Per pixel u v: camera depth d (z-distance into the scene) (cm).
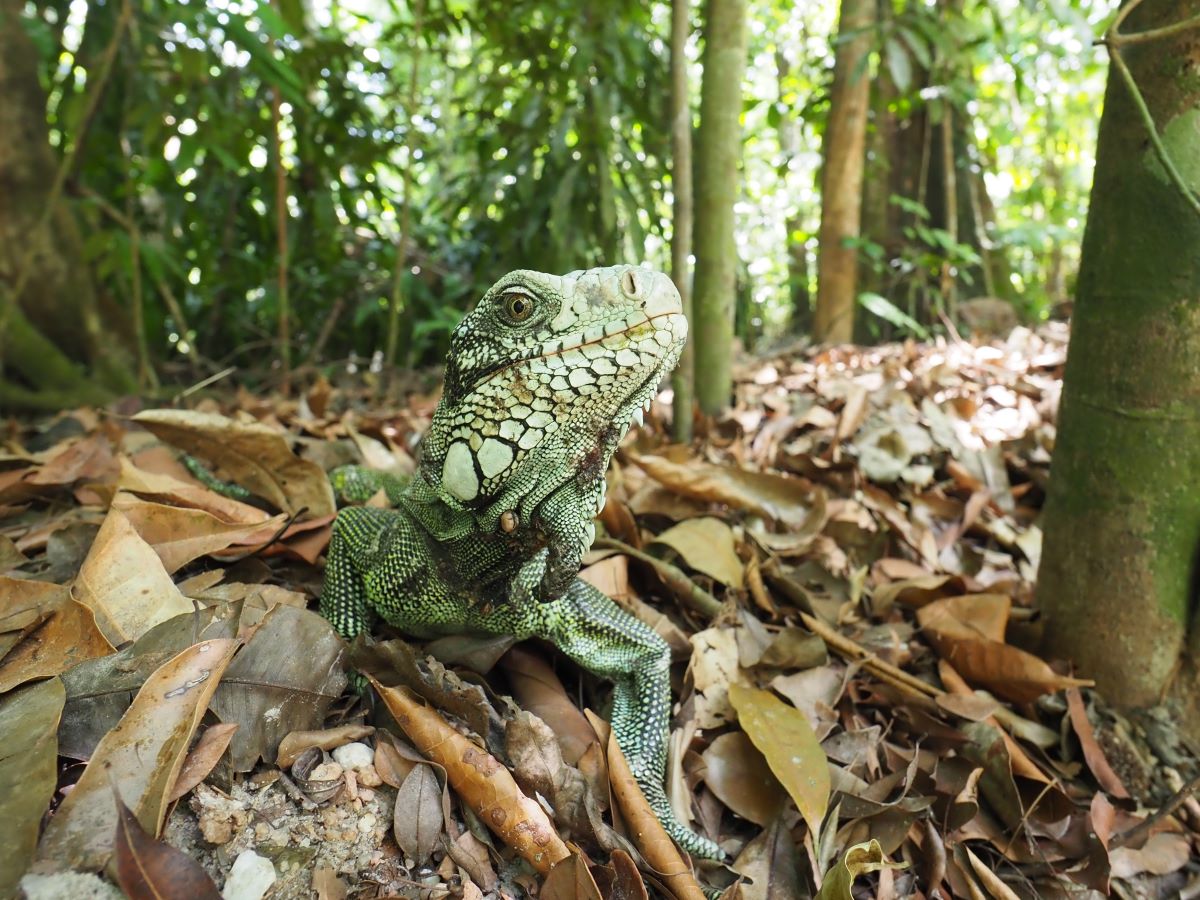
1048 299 159
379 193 105
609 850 28
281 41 82
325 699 29
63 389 73
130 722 24
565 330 27
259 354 113
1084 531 39
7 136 74
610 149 94
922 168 120
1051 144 167
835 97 110
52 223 77
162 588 30
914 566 49
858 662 38
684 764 34
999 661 39
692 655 36
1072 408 39
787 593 43
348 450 55
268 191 100
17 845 21
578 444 28
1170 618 38
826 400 70
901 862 32
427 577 32
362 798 27
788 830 31
